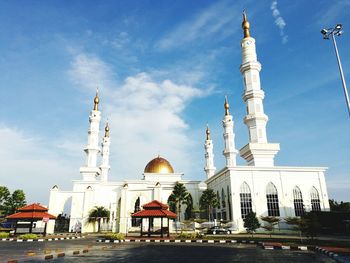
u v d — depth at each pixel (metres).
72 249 23.00
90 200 53.00
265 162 50.38
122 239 32.16
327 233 38.16
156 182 61.22
